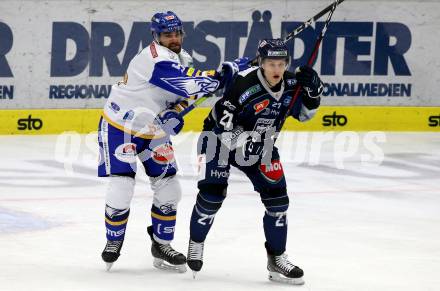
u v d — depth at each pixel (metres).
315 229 15.30
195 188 18.78
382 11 26.94
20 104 24.67
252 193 18.36
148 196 17.86
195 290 11.38
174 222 12.37
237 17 26.06
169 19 11.77
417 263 13.13
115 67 25.39
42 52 24.70
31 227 15.02
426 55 27.36
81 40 24.97
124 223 12.17
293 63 26.61
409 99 27.42
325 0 26.59
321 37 11.84
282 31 26.50
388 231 15.31
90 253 13.34
